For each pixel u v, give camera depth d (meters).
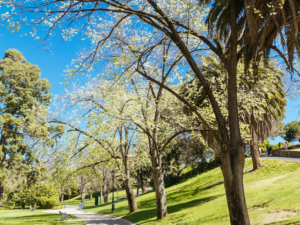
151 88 17.25
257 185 18.92
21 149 42.03
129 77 10.70
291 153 28.73
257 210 11.95
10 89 45.59
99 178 23.00
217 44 9.09
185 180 41.12
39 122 19.80
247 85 16.06
